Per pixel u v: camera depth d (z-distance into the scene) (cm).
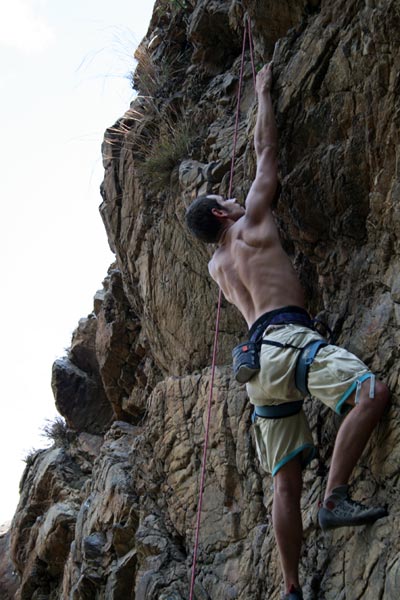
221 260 452
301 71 457
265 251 428
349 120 439
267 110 466
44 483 912
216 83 658
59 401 963
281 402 407
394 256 415
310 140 457
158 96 706
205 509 562
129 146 717
